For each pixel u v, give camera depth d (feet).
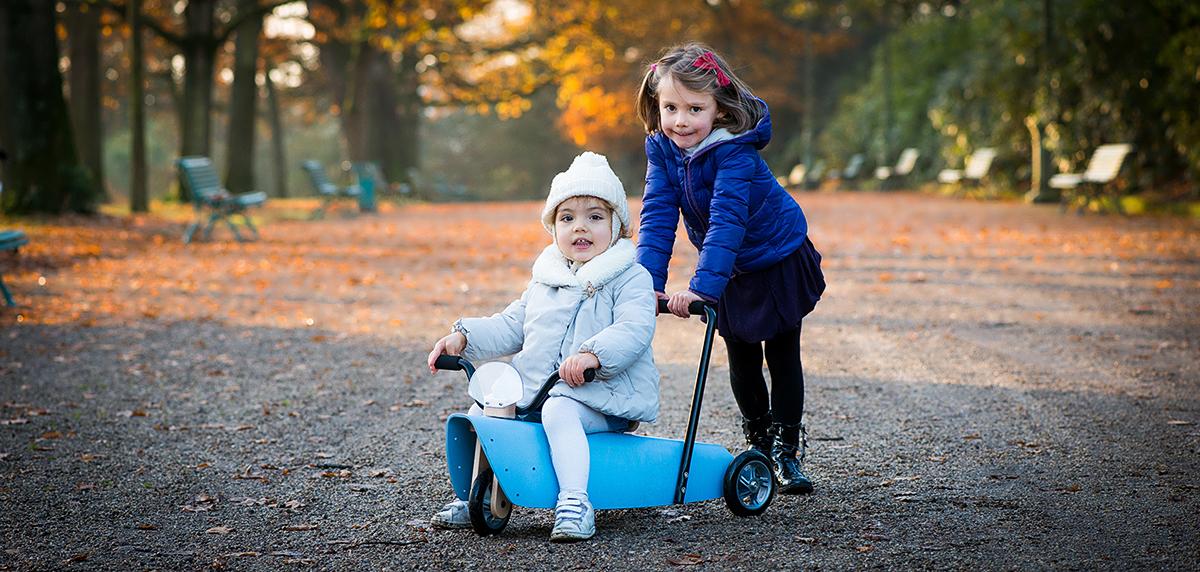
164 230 55.21
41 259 40.34
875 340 24.43
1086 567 10.54
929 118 106.83
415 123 134.51
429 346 24.56
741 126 12.39
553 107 220.43
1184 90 62.03
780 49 151.94
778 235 12.83
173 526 12.37
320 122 230.07
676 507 12.77
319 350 24.00
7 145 57.77
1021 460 14.64
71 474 14.57
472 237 55.06
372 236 55.31
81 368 21.91
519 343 12.19
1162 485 13.34
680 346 24.31
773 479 12.68
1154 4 66.28
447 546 11.46
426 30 97.04
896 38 122.31
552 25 123.13
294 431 16.97
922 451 15.23
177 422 17.56
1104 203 61.21
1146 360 21.44
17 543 11.80
